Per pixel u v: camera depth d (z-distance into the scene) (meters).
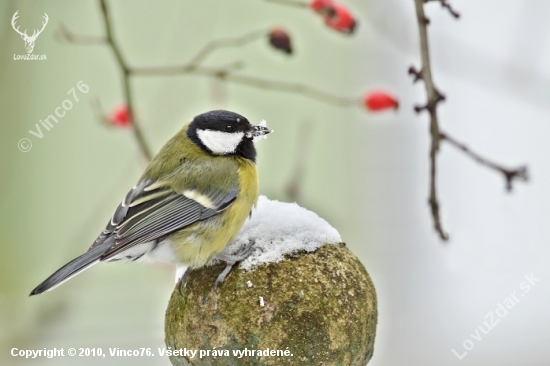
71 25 11.88
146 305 11.43
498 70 11.26
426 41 6.61
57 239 13.00
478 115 13.12
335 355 6.06
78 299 11.25
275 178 13.30
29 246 12.97
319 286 6.16
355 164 13.91
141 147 8.40
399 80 13.47
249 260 6.34
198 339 6.17
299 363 5.98
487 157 12.58
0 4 10.66
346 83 13.47
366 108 8.62
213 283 6.32
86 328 10.89
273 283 6.16
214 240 6.96
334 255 6.43
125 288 11.55
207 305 6.22
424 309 11.97
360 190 13.85
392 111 8.64
